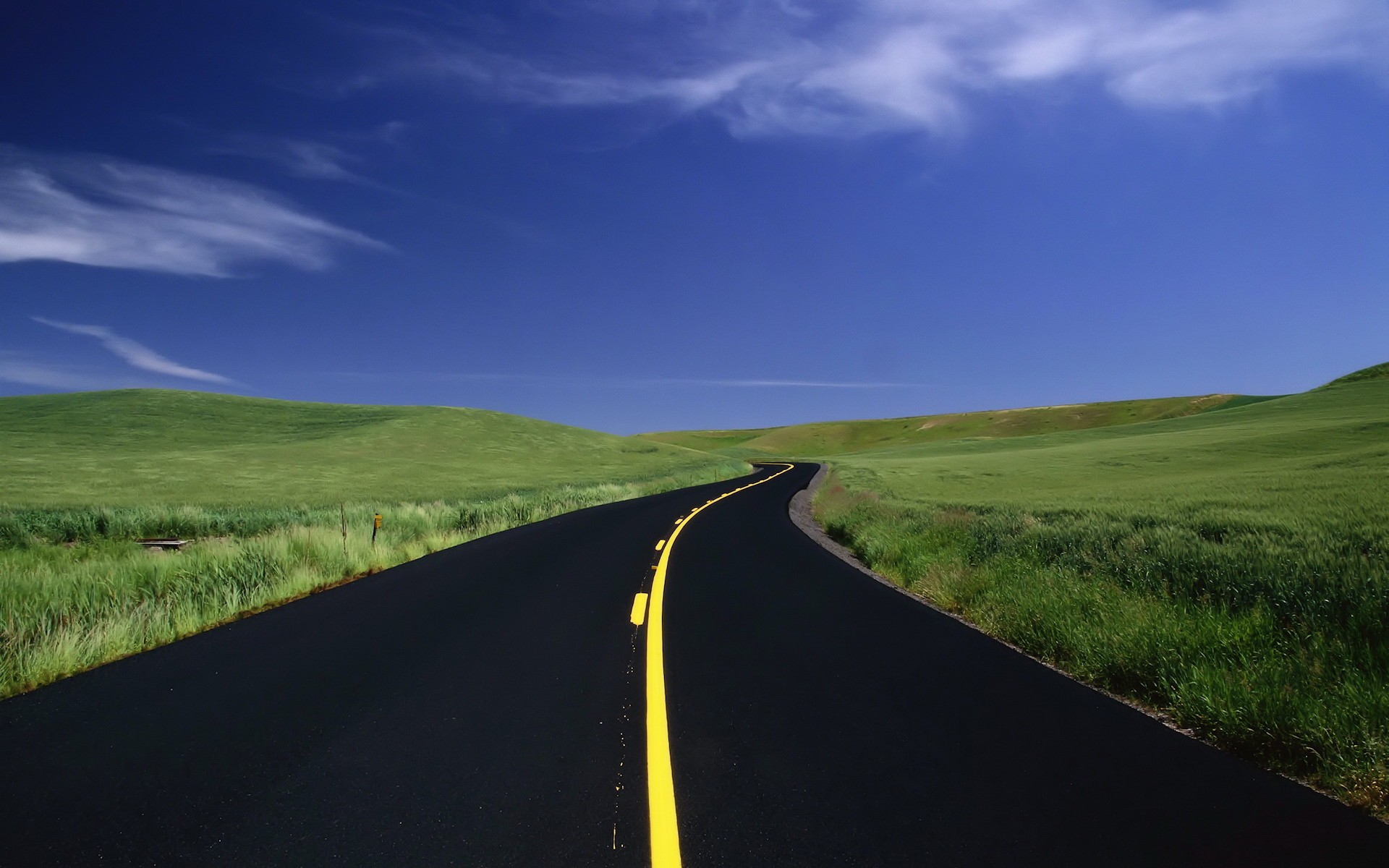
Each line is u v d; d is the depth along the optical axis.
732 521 21.53
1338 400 73.69
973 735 4.57
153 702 5.14
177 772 3.96
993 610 8.08
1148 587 7.91
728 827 3.35
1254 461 33.78
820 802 3.62
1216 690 4.79
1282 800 3.67
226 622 7.87
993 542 11.57
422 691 5.46
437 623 7.81
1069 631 6.60
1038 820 3.43
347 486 39.81
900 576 11.42
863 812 3.52
